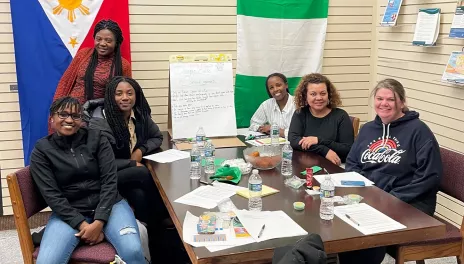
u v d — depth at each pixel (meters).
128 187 2.79
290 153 2.53
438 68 3.33
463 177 2.36
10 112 3.58
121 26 3.61
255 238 1.64
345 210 1.90
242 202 2.02
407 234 1.73
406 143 2.42
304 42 4.05
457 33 3.02
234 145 3.20
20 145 3.64
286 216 1.83
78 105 2.33
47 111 3.59
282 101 3.71
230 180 2.30
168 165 2.67
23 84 3.50
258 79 4.02
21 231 2.16
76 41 3.56
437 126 3.39
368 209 1.91
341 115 3.03
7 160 3.63
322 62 4.12
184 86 3.47
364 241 1.67
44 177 2.25
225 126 3.51
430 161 2.32
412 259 2.20
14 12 3.40
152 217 2.93
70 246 2.13
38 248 2.20
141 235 2.42
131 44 3.70
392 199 2.06
